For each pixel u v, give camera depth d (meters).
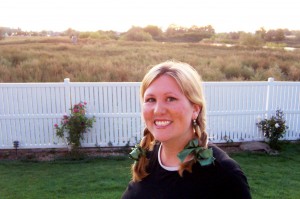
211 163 1.44
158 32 63.50
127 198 1.70
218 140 7.26
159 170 1.58
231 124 7.26
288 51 27.78
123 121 6.94
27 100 6.70
